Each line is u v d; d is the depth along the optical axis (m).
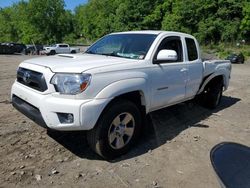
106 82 3.68
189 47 5.57
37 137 4.52
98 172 3.63
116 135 3.96
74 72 3.51
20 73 4.16
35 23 68.38
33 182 3.33
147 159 4.06
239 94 9.64
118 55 4.73
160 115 6.18
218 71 6.61
